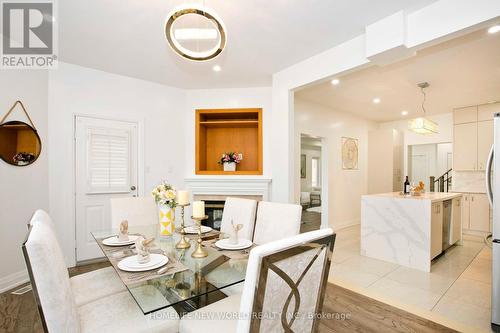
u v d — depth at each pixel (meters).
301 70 3.14
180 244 1.83
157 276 1.34
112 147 3.52
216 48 1.77
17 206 2.71
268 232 2.12
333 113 5.41
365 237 3.61
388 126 6.70
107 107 3.47
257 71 3.45
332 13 2.18
